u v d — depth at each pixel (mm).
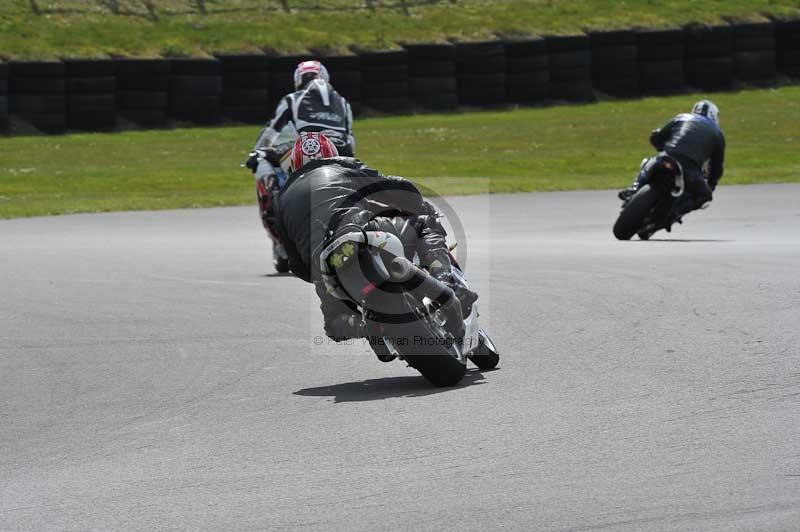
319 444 15516
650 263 33594
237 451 15438
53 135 95500
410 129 97688
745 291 27094
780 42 117875
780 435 14688
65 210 61531
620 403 16906
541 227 50594
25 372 21766
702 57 114875
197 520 12586
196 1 119375
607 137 93000
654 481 13086
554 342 22297
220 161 84000
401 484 13461
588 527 11766
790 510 11953
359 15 120750
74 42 105750
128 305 29516
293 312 27891
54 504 13500
